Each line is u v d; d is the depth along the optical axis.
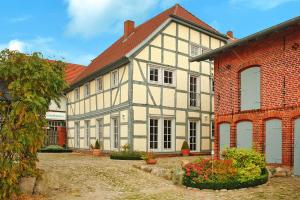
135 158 15.88
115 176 11.21
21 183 8.49
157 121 18.36
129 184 10.28
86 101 23.30
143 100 17.73
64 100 27.47
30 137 8.17
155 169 11.92
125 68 18.00
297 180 10.98
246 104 13.98
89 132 22.67
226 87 14.90
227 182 9.56
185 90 19.55
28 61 8.39
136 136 17.31
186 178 10.10
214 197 8.67
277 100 12.61
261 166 10.80
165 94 18.61
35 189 8.73
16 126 8.16
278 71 12.62
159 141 18.19
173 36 19.22
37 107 8.32
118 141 18.38
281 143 12.42
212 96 20.94
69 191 9.23
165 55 18.78
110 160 15.80
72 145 25.78
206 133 20.33
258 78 13.52
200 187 9.65
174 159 16.41
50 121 26.91
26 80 8.27
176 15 19.09
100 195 8.88
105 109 20.19
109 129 19.58
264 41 13.25
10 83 8.20
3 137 8.09
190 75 19.97
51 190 9.26
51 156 19.39
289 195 8.59
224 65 15.09
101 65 22.11
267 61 13.08
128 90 17.50
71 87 25.78
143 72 17.88
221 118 15.04
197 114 19.97
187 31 19.94
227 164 10.40
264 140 13.07
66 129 27.14
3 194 7.82
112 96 19.39
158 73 18.55
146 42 17.98
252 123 13.55
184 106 19.39
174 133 18.75
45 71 8.52
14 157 8.23
